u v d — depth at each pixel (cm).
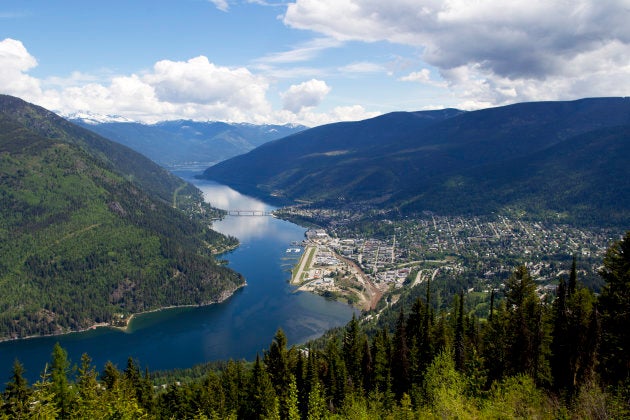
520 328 8638
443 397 6875
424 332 11269
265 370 11769
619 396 5672
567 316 8706
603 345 7606
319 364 12412
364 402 9556
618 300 7325
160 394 12694
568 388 7731
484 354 9406
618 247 7606
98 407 7338
